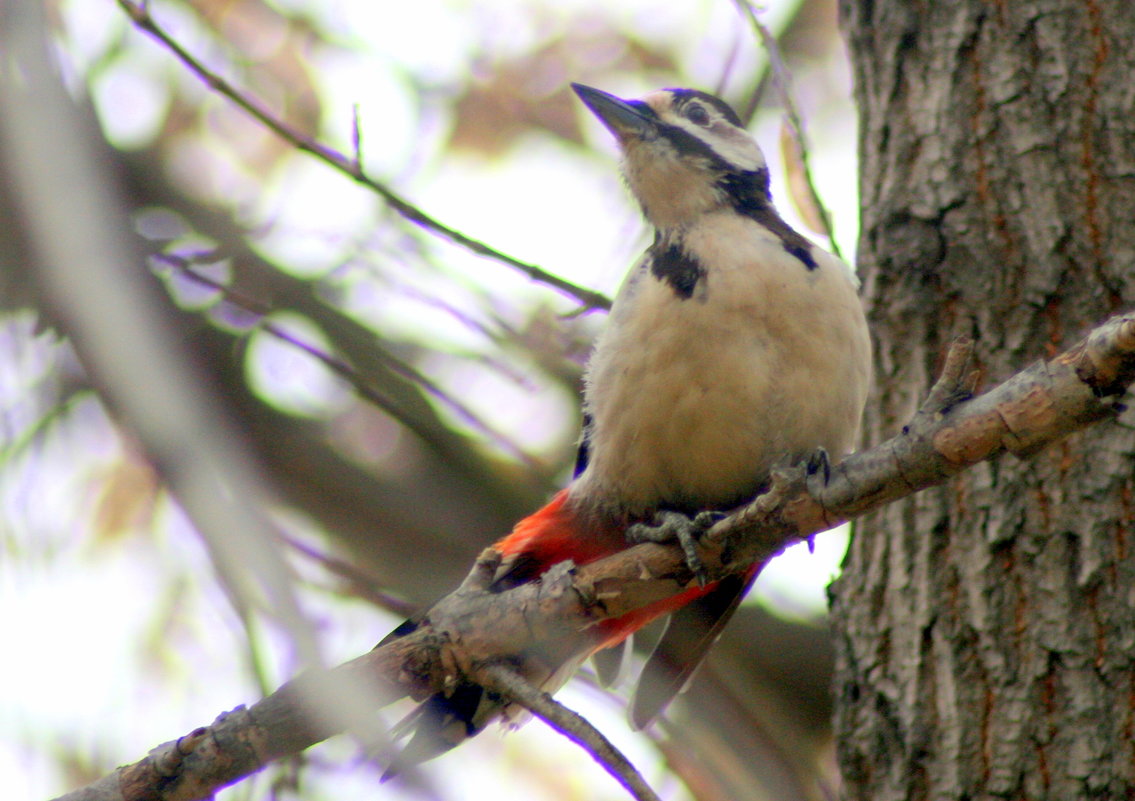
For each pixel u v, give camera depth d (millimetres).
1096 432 10062
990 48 11008
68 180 6402
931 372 10750
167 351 5934
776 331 10062
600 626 10289
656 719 11016
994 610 10016
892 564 10594
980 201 10781
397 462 14898
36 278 6227
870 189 11453
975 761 9781
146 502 12555
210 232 15133
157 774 8109
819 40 16125
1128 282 10273
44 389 8414
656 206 11555
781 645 14391
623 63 16203
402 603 11664
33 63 6699
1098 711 9578
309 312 14945
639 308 10391
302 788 9391
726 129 11945
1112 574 9820
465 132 15938
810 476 8500
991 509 10188
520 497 14609
